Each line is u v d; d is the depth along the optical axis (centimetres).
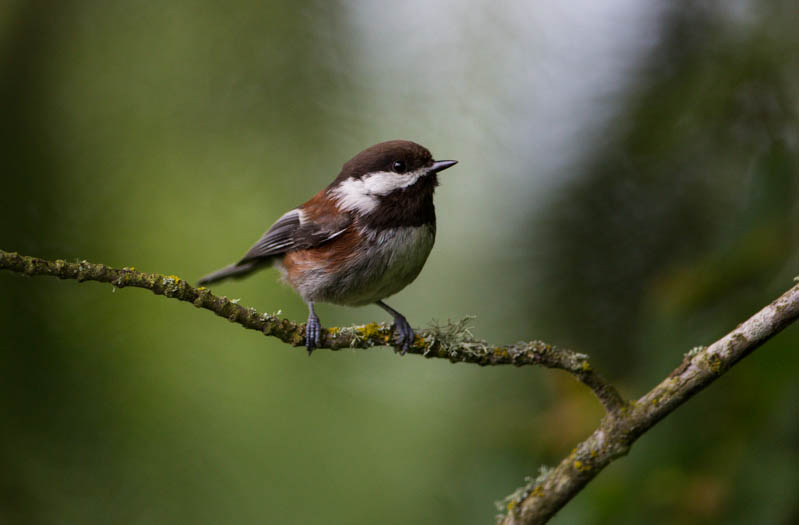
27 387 649
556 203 714
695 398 524
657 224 684
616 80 693
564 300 698
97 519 623
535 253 713
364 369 743
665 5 688
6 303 662
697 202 675
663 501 506
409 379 737
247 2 779
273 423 688
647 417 452
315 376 725
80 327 679
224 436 673
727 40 646
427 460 686
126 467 645
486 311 725
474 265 762
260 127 778
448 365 731
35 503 618
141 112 773
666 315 566
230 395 692
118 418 660
